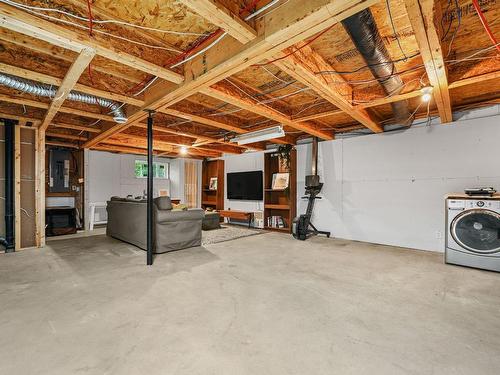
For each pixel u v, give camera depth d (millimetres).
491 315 2055
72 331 1797
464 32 2213
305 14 1603
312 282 2758
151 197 3457
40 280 2797
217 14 1626
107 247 4391
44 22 1748
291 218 5879
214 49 2236
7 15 1642
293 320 1966
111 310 2109
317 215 5621
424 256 3857
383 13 1938
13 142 4254
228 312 2084
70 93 3006
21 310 2100
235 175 7500
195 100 3742
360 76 2947
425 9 1610
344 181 5223
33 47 2242
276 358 1531
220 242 4828
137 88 3174
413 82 2840
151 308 2146
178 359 1516
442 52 2236
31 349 1595
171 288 2576
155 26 2119
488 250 3150
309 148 5852
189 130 5043
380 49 1977
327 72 2506
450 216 3422
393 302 2283
